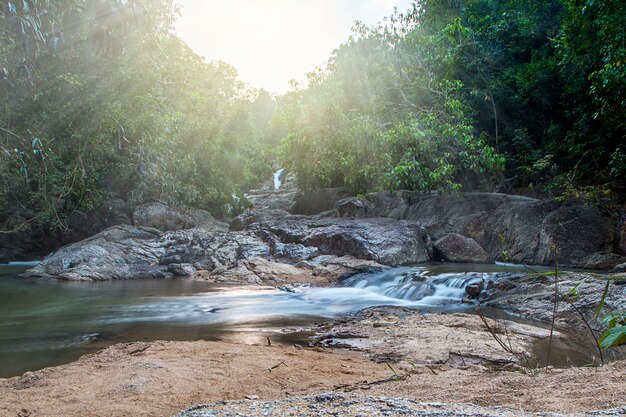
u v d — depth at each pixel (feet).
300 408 7.75
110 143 70.38
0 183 62.85
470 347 20.67
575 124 56.34
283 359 17.78
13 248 69.51
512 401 8.93
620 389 8.52
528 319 28.30
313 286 43.47
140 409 12.03
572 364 18.49
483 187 68.13
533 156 61.93
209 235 60.23
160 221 72.64
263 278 47.50
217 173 91.71
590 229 45.98
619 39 43.14
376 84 73.72
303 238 55.83
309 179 84.74
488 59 70.49
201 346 20.26
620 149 51.11
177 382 14.30
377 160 67.77
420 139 62.18
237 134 101.04
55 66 56.03
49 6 24.63
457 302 33.94
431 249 53.67
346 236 51.83
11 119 53.83
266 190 125.80
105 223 71.82
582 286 29.53
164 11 63.36
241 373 15.48
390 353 20.02
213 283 47.91
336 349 21.35
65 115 60.13
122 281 49.88
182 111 86.53
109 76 62.95
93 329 27.43
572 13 50.67
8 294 41.06
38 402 12.72
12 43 26.81
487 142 69.46
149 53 67.67
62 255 55.21
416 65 71.77
